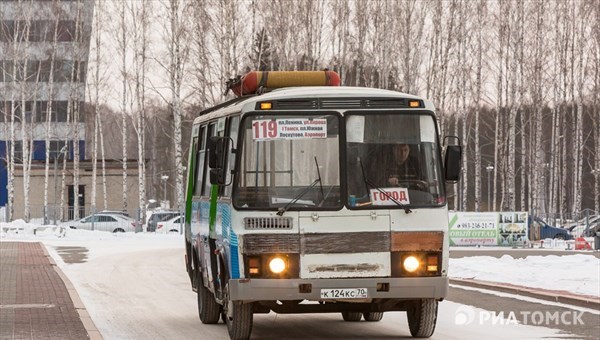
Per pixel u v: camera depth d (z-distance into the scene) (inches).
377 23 3486.7
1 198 4382.4
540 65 3427.7
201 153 864.9
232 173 675.4
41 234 2719.0
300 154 674.2
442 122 3400.6
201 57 3078.2
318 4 3410.4
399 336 725.3
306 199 669.3
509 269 1261.1
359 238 668.1
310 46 3339.1
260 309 714.2
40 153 4446.4
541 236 2546.8
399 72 3513.8
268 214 665.6
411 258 671.1
